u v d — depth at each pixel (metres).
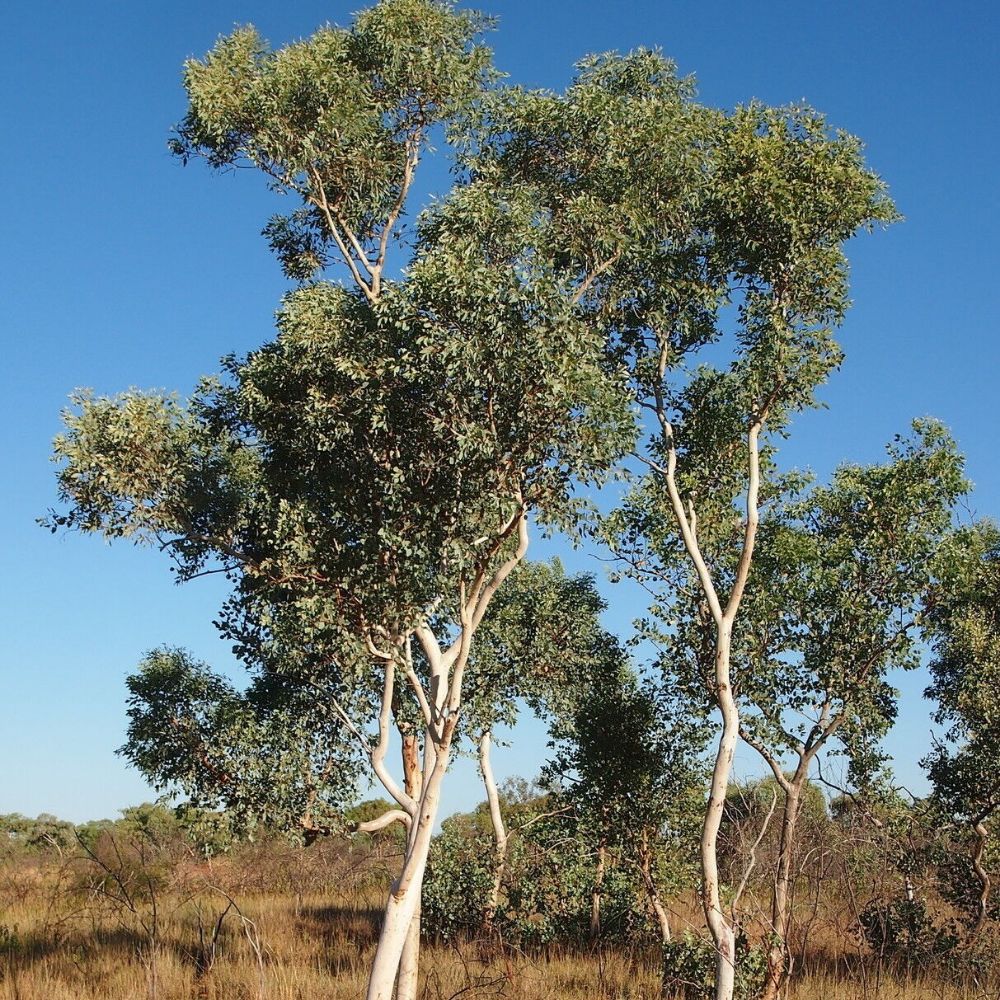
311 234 14.98
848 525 15.98
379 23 13.57
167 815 28.78
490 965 15.43
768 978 12.11
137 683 14.82
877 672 15.56
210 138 13.58
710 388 14.73
